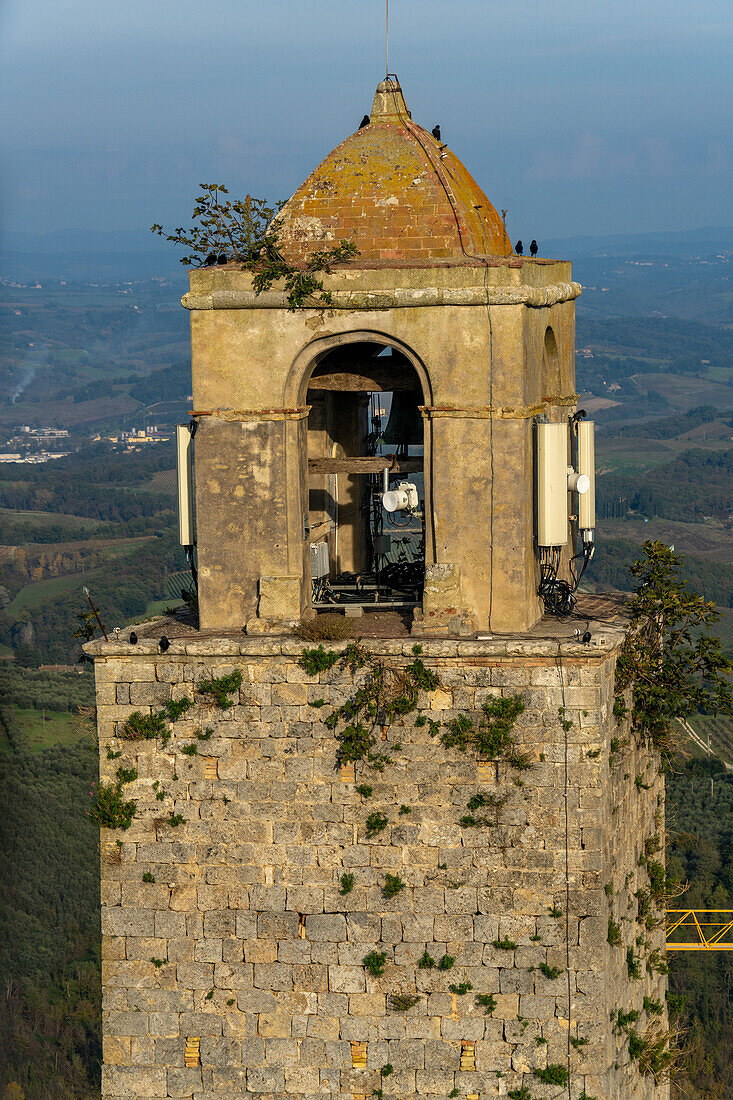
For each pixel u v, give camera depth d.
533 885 24.41
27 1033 87.19
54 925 93.25
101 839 25.42
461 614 25.16
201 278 25.30
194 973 25.23
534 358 25.73
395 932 24.72
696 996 97.56
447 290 24.52
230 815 25.05
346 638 24.78
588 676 24.12
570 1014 24.41
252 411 25.42
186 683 25.06
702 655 28.77
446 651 24.27
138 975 25.36
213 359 25.42
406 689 24.42
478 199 26.80
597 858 24.22
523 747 24.34
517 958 24.47
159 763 25.19
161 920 25.25
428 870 24.61
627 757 27.66
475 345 24.66
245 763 24.98
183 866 25.19
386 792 24.67
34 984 90.38
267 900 25.00
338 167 25.98
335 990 24.91
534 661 24.22
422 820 24.59
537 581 26.33
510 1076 24.58
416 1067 24.77
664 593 28.30
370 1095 24.86
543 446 25.41
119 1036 25.44
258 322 25.23
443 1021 24.70
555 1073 24.41
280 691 24.81
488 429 24.84
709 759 115.56
